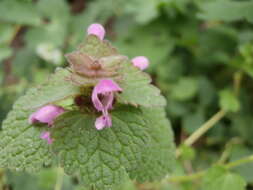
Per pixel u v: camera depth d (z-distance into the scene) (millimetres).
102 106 53
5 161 62
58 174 97
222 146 117
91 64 55
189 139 110
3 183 98
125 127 60
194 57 129
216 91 123
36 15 136
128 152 58
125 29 137
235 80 122
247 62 116
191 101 121
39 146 63
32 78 127
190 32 130
